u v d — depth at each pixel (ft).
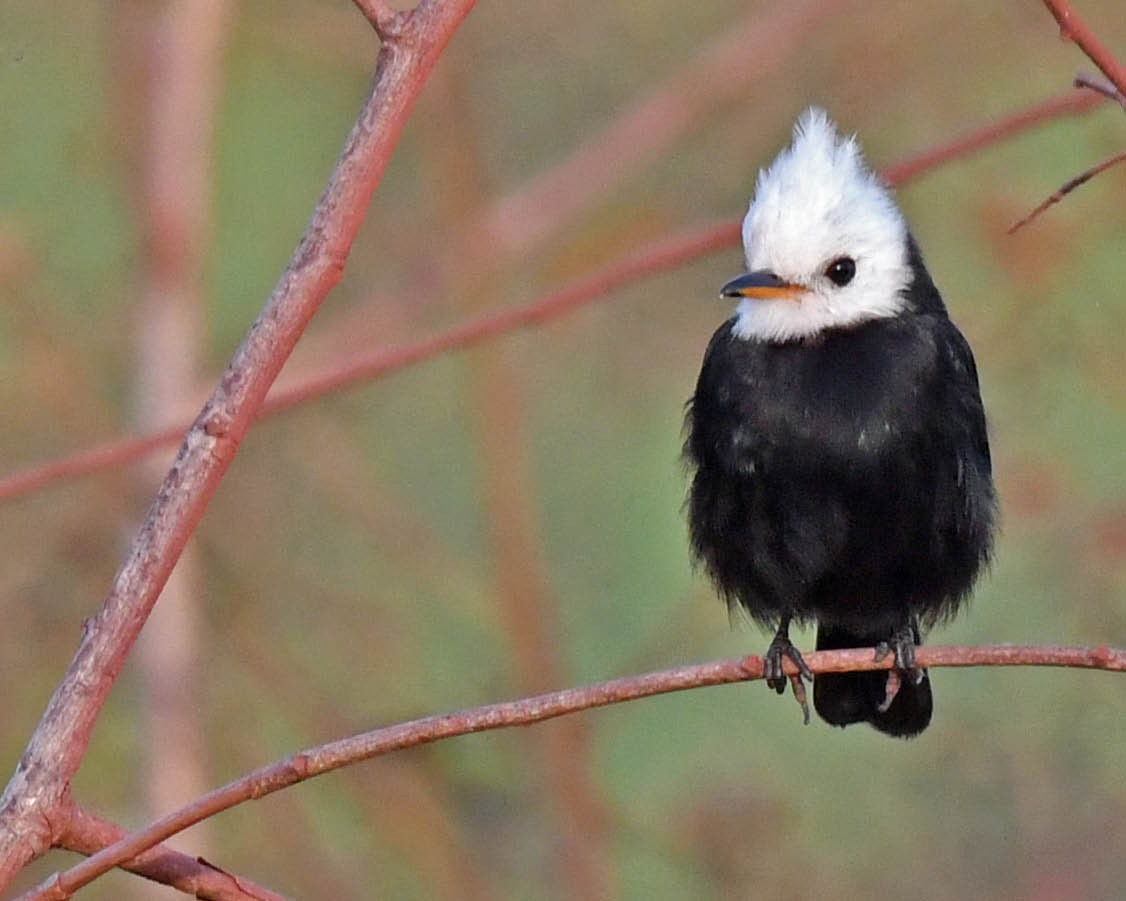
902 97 49.14
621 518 49.11
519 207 51.37
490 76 52.24
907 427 31.55
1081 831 45.44
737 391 31.91
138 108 48.62
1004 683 46.01
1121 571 42.34
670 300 50.21
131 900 43.16
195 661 44.57
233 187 51.65
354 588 45.93
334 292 51.19
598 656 47.78
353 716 45.52
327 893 44.27
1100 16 47.19
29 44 48.75
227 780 44.50
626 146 51.78
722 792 45.60
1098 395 42.60
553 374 50.26
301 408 45.83
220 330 51.31
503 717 20.92
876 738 46.68
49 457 43.09
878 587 32.50
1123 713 45.50
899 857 45.65
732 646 46.62
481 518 47.26
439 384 49.47
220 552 45.57
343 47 49.03
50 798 19.92
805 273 32.07
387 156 20.90
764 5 52.65
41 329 44.06
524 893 45.52
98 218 48.62
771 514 31.99
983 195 42.55
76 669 20.12
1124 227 42.24
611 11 51.98
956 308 42.93
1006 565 42.98
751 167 51.70
